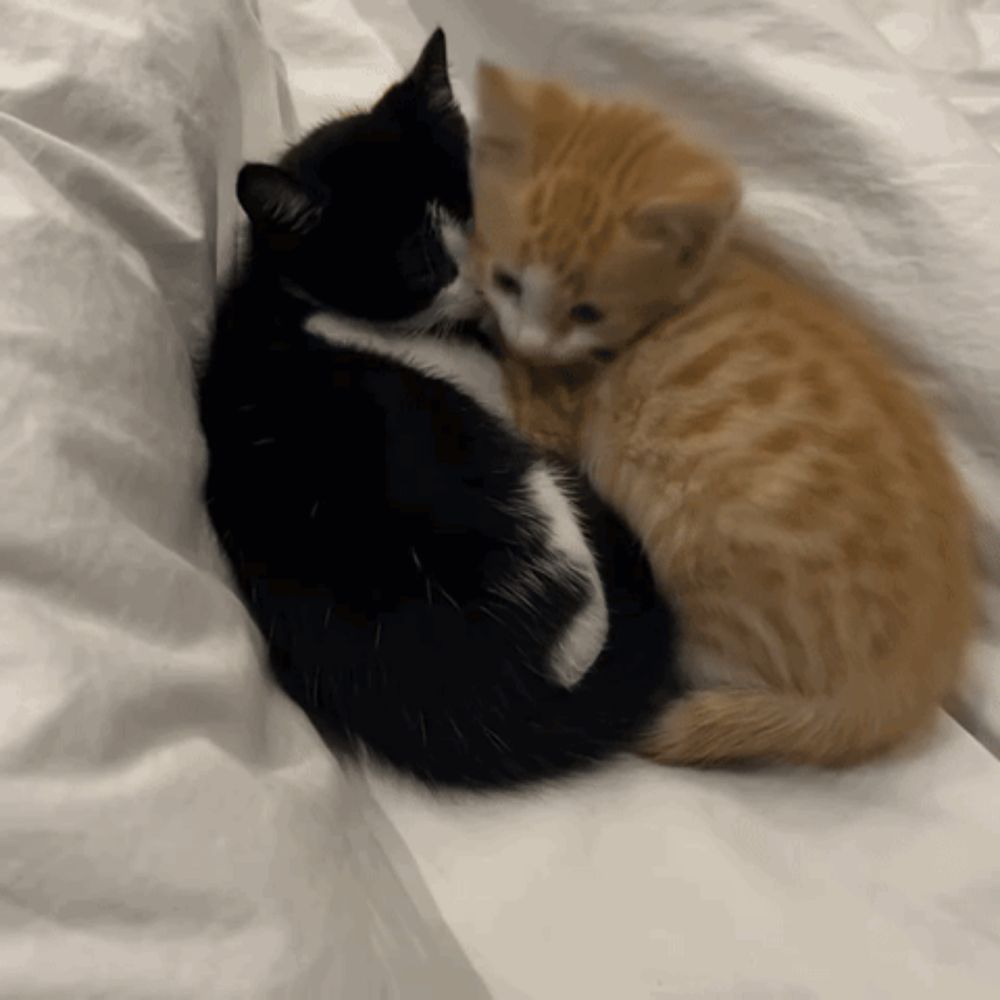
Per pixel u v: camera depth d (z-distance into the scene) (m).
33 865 0.29
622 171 0.46
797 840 0.40
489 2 0.56
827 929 0.38
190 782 0.32
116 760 0.32
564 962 0.37
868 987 0.37
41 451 0.34
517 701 0.42
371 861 0.37
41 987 0.28
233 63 0.48
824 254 0.49
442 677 0.42
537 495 0.44
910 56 0.60
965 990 0.37
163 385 0.40
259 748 0.36
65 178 0.40
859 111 0.49
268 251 0.47
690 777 0.42
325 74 0.60
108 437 0.37
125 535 0.35
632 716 0.43
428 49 0.50
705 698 0.43
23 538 0.33
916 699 0.43
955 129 0.49
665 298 0.47
